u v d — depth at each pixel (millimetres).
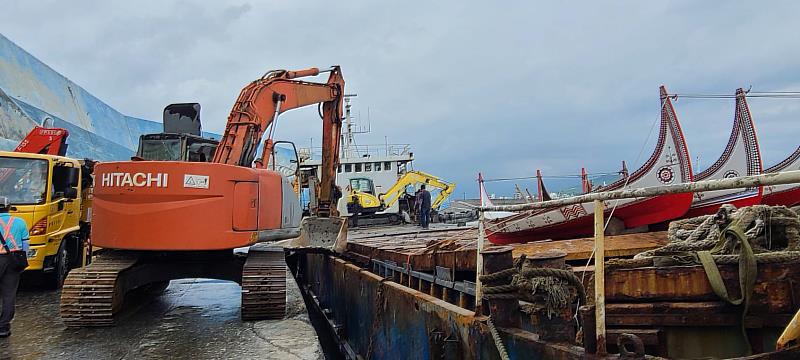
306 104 9688
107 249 7102
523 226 6996
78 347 5531
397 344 5887
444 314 4480
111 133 22391
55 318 7027
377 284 6746
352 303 8336
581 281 3244
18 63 16281
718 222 3057
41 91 17203
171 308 7555
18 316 7211
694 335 2715
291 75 9367
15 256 6078
